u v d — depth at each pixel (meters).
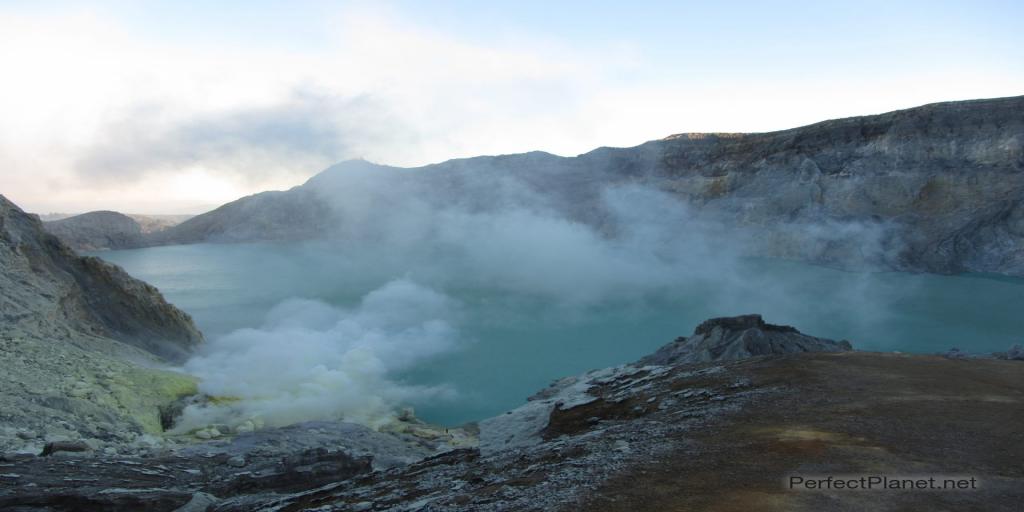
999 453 9.91
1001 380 15.17
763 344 30.62
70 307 42.16
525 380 56.22
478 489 11.15
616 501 8.72
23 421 24.53
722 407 14.09
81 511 14.91
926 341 55.47
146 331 48.00
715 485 9.04
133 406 31.61
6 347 31.55
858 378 15.56
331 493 15.95
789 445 10.66
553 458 12.61
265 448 26.41
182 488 18.06
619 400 18.08
